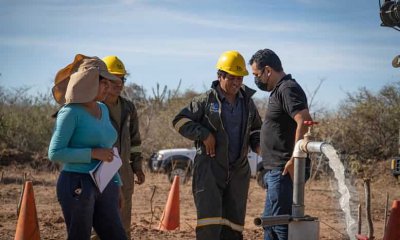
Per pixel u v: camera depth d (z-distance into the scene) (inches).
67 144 204.5
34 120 834.2
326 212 464.8
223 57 255.8
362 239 209.6
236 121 258.5
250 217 435.5
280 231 242.7
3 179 621.6
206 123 255.3
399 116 778.8
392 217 235.5
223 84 254.7
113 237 211.3
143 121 893.8
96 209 211.3
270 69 248.2
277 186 243.9
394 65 323.6
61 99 220.7
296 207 196.5
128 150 273.6
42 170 737.6
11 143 814.5
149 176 691.4
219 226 251.8
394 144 772.0
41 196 515.5
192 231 366.0
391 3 333.1
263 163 251.1
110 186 212.1
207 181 252.8
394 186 655.1
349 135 780.6
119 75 269.3
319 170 667.4
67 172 205.9
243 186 261.6
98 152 203.9
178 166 663.1
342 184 192.2
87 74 206.1
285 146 243.9
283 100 240.2
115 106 268.8
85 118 206.5
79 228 204.2
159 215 429.4
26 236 267.1
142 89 1000.2
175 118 257.3
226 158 254.4
